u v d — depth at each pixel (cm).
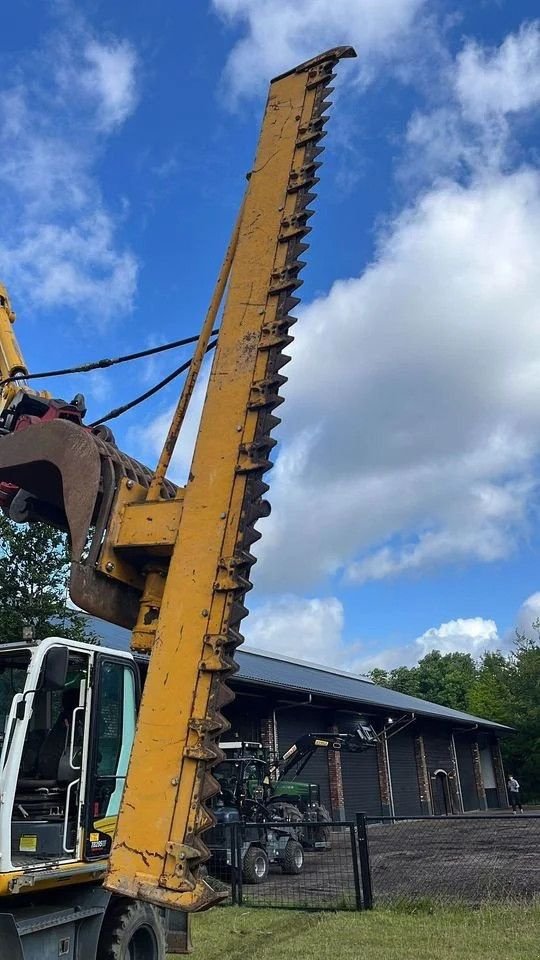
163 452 381
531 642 4700
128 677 614
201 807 301
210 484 343
